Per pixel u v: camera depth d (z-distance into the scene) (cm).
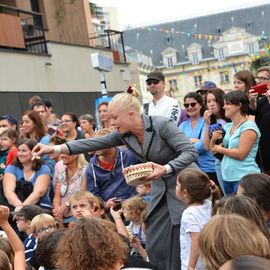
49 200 696
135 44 8150
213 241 257
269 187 394
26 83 1778
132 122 462
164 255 477
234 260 188
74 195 545
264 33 7494
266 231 340
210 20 7738
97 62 1179
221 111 675
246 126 581
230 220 263
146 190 625
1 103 1666
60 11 2277
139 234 596
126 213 594
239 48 7438
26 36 1892
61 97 1945
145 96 5641
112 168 636
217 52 7562
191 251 444
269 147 608
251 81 696
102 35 2334
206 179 459
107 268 318
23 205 643
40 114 866
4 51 1702
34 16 1936
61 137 745
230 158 586
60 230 448
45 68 1881
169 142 461
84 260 316
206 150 666
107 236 323
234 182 584
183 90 7819
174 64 7888
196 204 457
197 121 707
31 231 577
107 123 822
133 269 365
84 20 2381
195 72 7731
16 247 444
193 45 7769
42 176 684
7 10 1895
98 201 545
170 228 473
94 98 2130
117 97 467
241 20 7606
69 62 2016
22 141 712
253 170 579
